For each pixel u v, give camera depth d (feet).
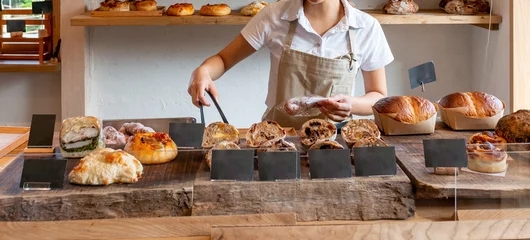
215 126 6.75
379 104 7.37
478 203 5.44
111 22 11.89
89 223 4.87
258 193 5.40
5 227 4.84
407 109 7.22
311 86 8.80
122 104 13.70
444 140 5.71
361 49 8.70
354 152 5.60
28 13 13.29
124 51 13.48
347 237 4.62
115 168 5.50
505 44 12.18
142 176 5.72
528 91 11.91
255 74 13.75
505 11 12.10
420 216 5.45
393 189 5.44
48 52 13.28
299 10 8.53
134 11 11.94
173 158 6.18
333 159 5.53
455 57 13.87
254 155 5.87
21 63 12.74
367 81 9.06
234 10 13.29
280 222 4.96
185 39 13.48
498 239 4.68
